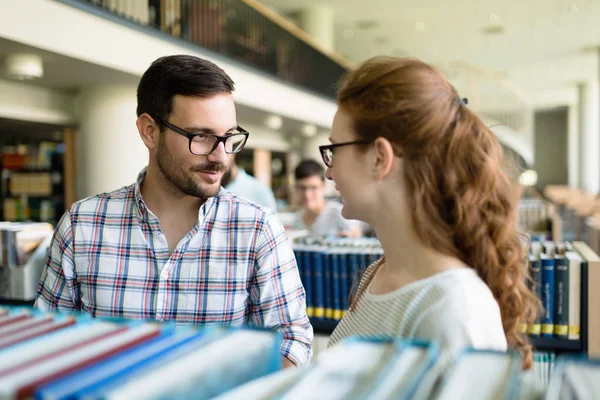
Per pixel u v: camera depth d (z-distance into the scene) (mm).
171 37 5641
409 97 793
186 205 1329
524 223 5422
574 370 444
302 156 12438
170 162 1248
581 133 19875
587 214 6973
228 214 1343
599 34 13586
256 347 514
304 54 10078
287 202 11938
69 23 4348
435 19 12414
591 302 2135
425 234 794
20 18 3908
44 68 4883
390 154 804
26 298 2471
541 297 2168
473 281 763
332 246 2738
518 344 862
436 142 791
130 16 5594
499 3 11102
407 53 15766
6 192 6727
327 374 460
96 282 1329
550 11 11633
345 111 855
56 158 6512
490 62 16766
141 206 1330
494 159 813
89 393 380
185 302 1314
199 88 1203
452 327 693
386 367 462
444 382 447
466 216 786
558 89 21547
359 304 917
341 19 12594
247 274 1330
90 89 5777
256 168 10875
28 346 489
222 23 7945
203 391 451
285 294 1346
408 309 765
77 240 1343
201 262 1322
